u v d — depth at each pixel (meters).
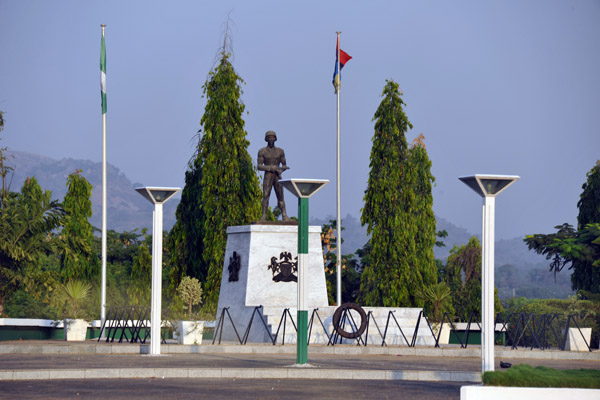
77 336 30.28
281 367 19.38
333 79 39.06
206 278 39.88
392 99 40.88
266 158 30.81
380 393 15.36
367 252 57.19
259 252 29.64
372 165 41.06
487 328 16.73
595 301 34.16
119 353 24.36
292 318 27.80
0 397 14.34
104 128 36.12
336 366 20.38
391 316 29.42
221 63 39.44
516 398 12.22
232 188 38.81
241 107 39.41
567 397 12.27
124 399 14.14
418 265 41.47
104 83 36.44
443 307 39.44
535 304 33.31
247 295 29.25
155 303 22.89
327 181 19.67
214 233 38.75
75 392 15.12
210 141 39.09
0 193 43.16
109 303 39.53
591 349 27.86
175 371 18.09
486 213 16.89
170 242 42.41
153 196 22.06
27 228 40.72
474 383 17.47
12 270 41.09
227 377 18.05
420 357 24.33
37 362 20.88
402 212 40.53
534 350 25.64
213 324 29.88
